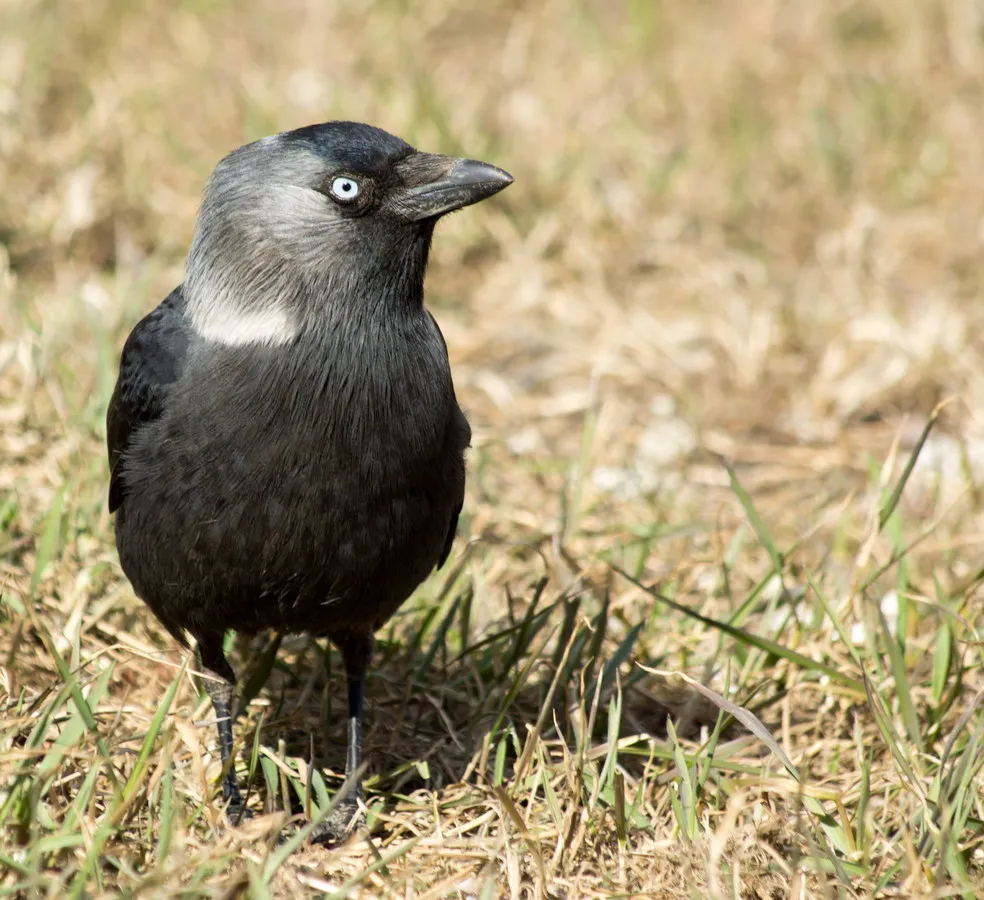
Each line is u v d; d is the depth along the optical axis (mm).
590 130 20359
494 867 7812
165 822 7320
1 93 19516
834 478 14133
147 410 8531
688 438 14891
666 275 18094
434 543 8914
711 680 10117
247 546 8328
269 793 8320
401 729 9812
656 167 19703
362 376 8398
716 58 22594
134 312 14789
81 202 17484
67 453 11852
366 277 8516
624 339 16438
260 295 8430
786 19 24125
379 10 24141
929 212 19297
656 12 23672
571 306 17156
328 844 8758
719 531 11055
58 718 8695
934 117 21312
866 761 8414
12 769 7711
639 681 10258
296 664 10367
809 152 20250
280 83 21141
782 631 10211
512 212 18641
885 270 18016
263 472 8219
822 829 8109
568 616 9797
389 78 21062
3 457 12094
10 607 9922
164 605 8766
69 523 10773
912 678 9945
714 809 8273
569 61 22656
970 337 16500
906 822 8000
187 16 23000
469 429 9266
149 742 7754
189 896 6957
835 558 12156
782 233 18969
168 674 9891
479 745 9344
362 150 8516
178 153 18953
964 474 12883
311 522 8312
